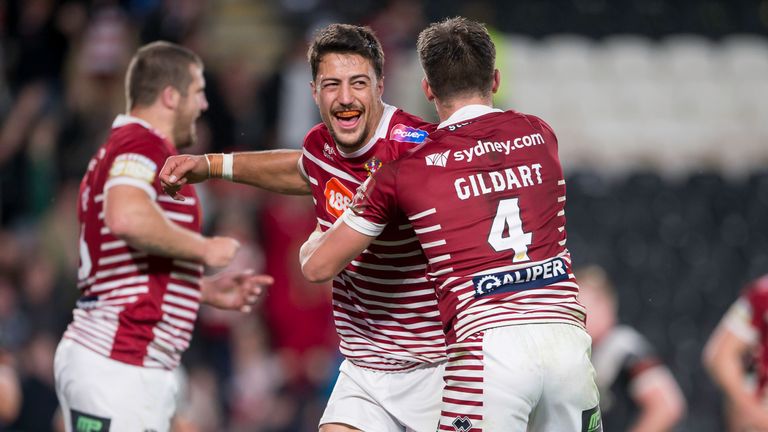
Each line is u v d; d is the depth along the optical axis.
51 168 40.28
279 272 35.72
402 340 16.47
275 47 49.81
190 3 44.25
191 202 18.55
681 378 39.97
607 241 44.06
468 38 15.71
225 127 40.28
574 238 43.91
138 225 17.27
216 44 49.88
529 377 14.45
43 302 32.97
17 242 36.56
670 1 59.19
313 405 34.03
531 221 15.09
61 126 40.91
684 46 57.94
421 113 44.66
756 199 46.56
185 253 17.75
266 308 35.59
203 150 38.59
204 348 33.66
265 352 34.97
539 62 55.09
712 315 42.53
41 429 27.23
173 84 18.61
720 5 59.38
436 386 16.41
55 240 35.72
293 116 42.22
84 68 43.25
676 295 42.88
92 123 41.00
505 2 57.78
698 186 46.62
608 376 23.77
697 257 44.25
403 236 15.76
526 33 57.03
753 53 58.00
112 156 17.91
